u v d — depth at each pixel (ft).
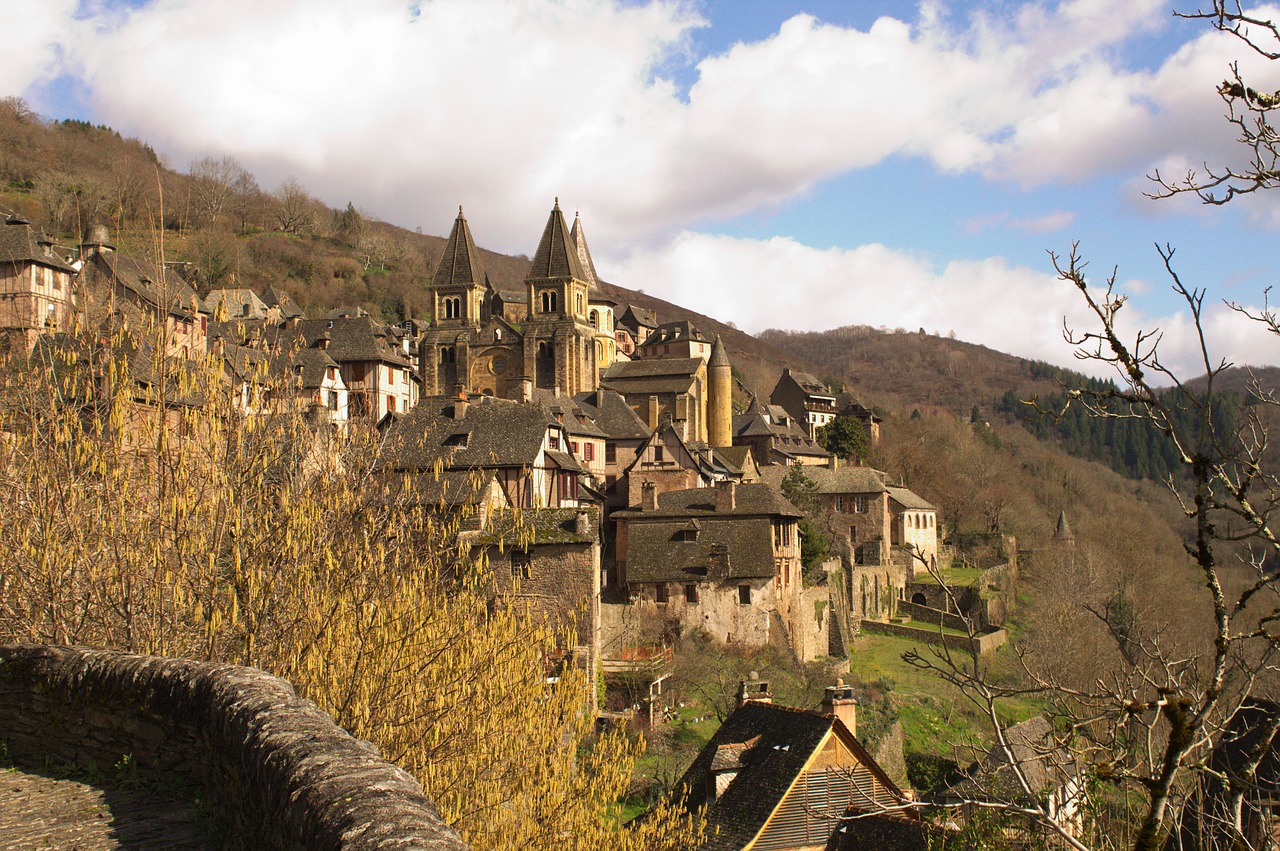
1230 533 32.30
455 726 53.16
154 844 32.17
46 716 41.50
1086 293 28.43
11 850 31.86
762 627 165.58
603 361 396.57
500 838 52.80
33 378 55.11
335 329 236.22
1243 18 25.99
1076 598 174.70
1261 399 29.84
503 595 65.10
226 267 368.07
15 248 182.19
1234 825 29.01
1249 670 30.25
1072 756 35.50
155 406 55.67
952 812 51.80
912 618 239.71
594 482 219.61
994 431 533.55
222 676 35.70
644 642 163.22
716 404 339.57
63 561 51.08
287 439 60.03
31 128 401.70
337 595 54.13
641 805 100.01
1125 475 491.31
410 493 64.69
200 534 52.24
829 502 270.26
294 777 25.90
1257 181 27.12
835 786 79.15
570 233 368.07
